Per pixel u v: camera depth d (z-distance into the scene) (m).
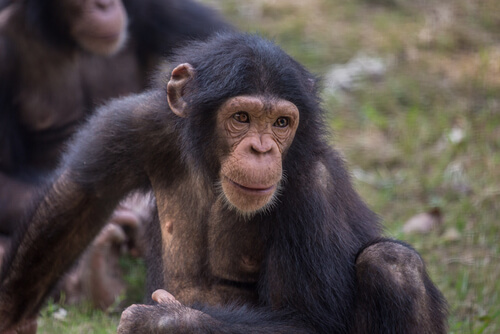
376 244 12.33
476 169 21.50
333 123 23.41
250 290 12.68
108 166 12.90
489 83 25.23
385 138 23.17
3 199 18.47
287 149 11.66
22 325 14.04
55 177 13.59
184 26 20.52
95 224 13.68
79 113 19.75
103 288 16.47
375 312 11.96
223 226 12.34
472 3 29.75
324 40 27.47
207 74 11.70
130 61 20.36
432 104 24.48
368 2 30.06
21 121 19.41
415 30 28.22
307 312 11.82
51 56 19.05
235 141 11.42
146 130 12.62
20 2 18.89
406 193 20.88
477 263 17.81
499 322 15.41
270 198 11.36
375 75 25.67
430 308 12.13
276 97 11.35
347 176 13.20
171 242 12.73
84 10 18.41
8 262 13.56
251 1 29.67
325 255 11.88
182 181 12.65
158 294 11.98
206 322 11.23
